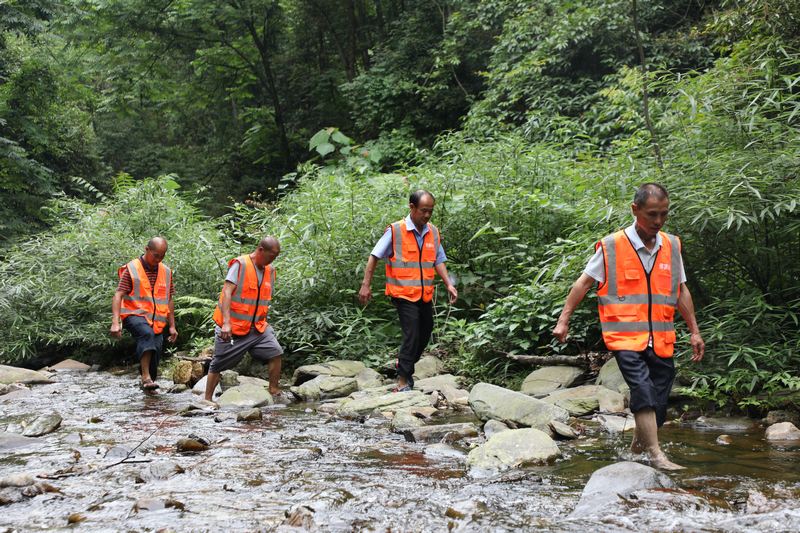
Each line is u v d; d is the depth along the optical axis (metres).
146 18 21.92
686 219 5.07
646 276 3.41
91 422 5.15
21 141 20.72
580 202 6.59
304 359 8.00
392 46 20.55
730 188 4.87
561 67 13.61
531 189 7.96
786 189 4.83
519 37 14.21
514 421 4.34
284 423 5.03
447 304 7.60
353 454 3.91
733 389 4.75
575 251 5.91
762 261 5.24
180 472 3.49
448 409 5.40
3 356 9.99
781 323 5.09
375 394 6.03
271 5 22.58
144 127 31.92
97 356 10.07
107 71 23.23
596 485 2.94
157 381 7.82
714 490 2.95
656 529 2.44
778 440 3.96
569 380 5.73
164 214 11.23
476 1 17.31
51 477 3.41
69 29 21.56
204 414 5.51
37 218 19.92
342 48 24.12
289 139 24.67
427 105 17.83
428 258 6.00
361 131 20.30
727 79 5.72
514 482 3.19
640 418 3.38
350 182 8.94
